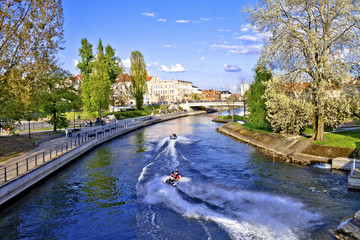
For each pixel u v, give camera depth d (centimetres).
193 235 1584
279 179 2584
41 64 2750
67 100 5066
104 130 5316
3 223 1781
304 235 1545
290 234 1562
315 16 3128
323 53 3045
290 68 3347
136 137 5662
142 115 9994
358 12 2748
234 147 4419
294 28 3067
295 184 2427
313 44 3069
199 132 6562
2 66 2564
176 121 10075
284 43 3177
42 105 4475
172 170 2972
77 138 4397
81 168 3094
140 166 3172
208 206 1994
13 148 3247
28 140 3800
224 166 3134
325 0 2911
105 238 1590
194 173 2847
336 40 3020
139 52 10212
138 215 1873
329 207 1916
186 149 4259
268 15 3206
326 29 2973
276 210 1895
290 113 3803
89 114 7212
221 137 5659
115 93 9750
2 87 2683
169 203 2066
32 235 1641
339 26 2928
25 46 2645
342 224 1545
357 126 4688
